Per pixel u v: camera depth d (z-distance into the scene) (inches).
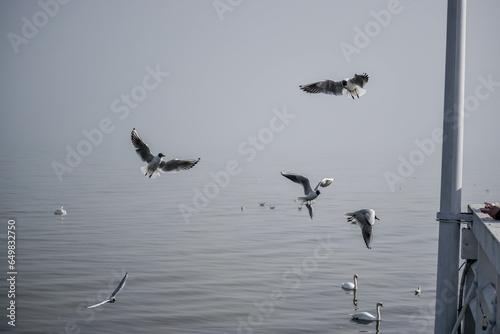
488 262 664.4
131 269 2158.0
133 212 3700.8
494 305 561.0
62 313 1646.2
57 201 4170.8
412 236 2859.3
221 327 1541.6
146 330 1519.4
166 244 2642.7
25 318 1596.9
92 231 2962.6
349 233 2960.1
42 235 2824.8
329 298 1800.0
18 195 4510.3
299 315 1635.1
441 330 714.8
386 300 1779.0
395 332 1498.5
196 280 2006.6
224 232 2982.3
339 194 4953.3
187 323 1571.1
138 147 716.0
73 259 2309.3
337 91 672.4
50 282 1956.2
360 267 2204.7
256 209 3912.4
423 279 2023.9
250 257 2384.4
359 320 1584.6
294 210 3858.3
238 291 1873.8
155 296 1811.0
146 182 5930.1
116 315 1633.9
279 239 2792.8
